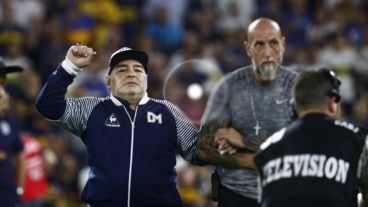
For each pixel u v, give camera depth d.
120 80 16.70
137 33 41.09
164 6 42.25
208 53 38.03
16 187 23.59
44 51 38.78
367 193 13.66
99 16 40.88
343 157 13.38
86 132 16.70
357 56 40.38
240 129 16.42
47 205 28.19
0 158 23.11
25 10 40.66
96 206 16.42
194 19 41.47
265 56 16.23
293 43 40.66
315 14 42.31
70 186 30.03
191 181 28.39
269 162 13.60
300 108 13.88
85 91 34.84
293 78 16.41
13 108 32.81
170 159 16.75
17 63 38.12
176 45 40.78
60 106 16.31
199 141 16.58
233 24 41.53
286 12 42.31
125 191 16.34
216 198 16.73
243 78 16.62
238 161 16.20
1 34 39.44
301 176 13.31
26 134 29.67
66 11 41.03
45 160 29.34
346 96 38.81
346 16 42.91
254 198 16.27
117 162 16.44
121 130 16.58
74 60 16.20
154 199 16.48
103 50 36.72
